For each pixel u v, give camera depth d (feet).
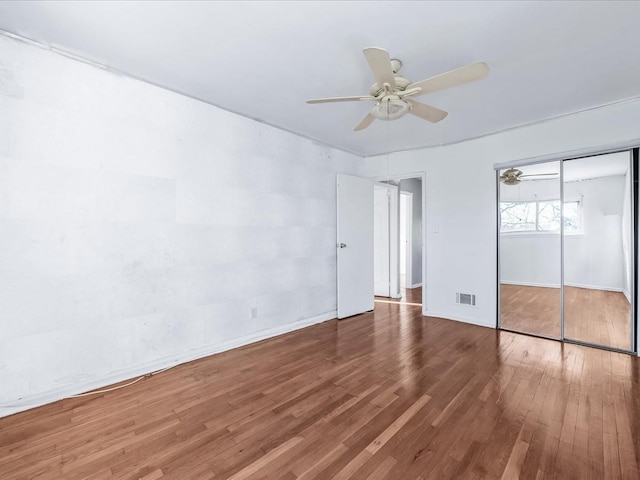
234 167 10.01
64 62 6.87
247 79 8.04
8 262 6.24
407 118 10.54
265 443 5.32
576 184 10.24
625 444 5.22
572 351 9.51
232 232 9.93
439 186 13.42
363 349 9.78
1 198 6.17
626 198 9.41
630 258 9.27
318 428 5.74
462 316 12.85
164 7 5.45
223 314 9.68
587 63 7.22
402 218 21.40
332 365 8.57
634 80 8.02
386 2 5.28
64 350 6.87
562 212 10.51
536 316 11.06
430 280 13.78
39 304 6.58
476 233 12.39
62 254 6.84
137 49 6.75
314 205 12.84
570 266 10.41
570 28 5.98
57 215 6.79
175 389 7.22
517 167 11.41
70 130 6.95
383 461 4.89
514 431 5.60
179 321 8.70
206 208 9.29
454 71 5.79
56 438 5.45
